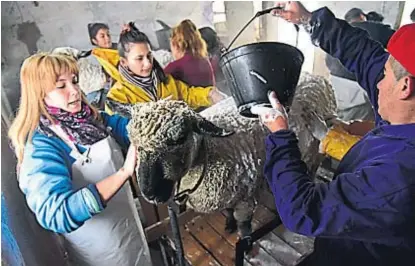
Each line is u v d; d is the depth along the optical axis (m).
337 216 0.53
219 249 1.18
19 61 1.18
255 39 1.57
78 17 1.25
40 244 0.93
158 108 0.78
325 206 0.54
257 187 1.07
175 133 0.76
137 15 1.34
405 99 0.53
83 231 0.84
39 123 0.73
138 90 1.25
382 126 0.61
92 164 0.79
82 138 0.77
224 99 1.27
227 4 1.46
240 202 1.07
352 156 0.66
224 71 0.76
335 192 0.55
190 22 1.42
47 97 0.71
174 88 1.35
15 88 1.16
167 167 0.78
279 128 0.64
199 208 1.04
